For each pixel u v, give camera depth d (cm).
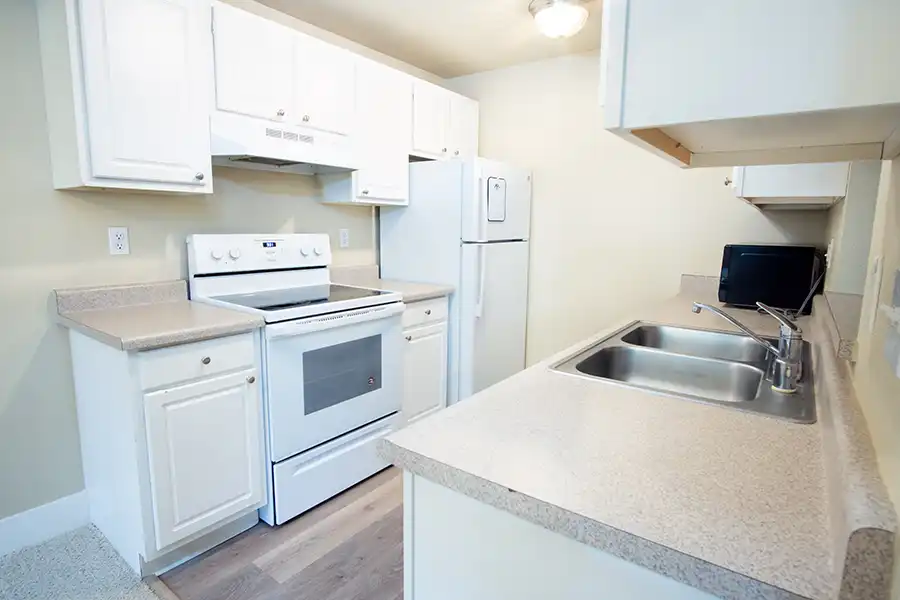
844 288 155
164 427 172
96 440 192
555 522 69
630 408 104
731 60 60
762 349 174
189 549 188
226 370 187
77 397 202
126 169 181
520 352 347
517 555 77
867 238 151
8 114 180
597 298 323
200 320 187
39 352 193
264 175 263
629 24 66
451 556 85
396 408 261
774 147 87
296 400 210
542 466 79
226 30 205
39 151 187
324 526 210
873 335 80
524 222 334
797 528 63
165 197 224
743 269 241
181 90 193
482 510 80
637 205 303
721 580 57
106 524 198
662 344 194
